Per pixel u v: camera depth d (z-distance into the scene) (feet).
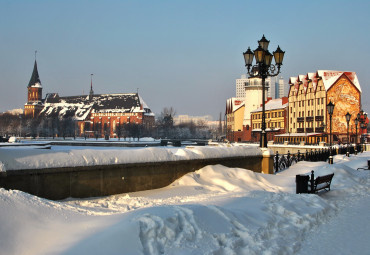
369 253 26.73
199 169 56.80
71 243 22.65
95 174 43.29
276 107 355.97
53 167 39.22
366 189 56.18
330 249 27.55
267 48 70.13
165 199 41.27
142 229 23.20
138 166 47.29
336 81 276.00
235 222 28.63
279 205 36.27
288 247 26.81
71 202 38.01
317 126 287.69
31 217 25.14
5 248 21.59
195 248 23.24
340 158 139.13
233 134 435.12
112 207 36.70
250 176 59.26
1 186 35.58
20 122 629.92
